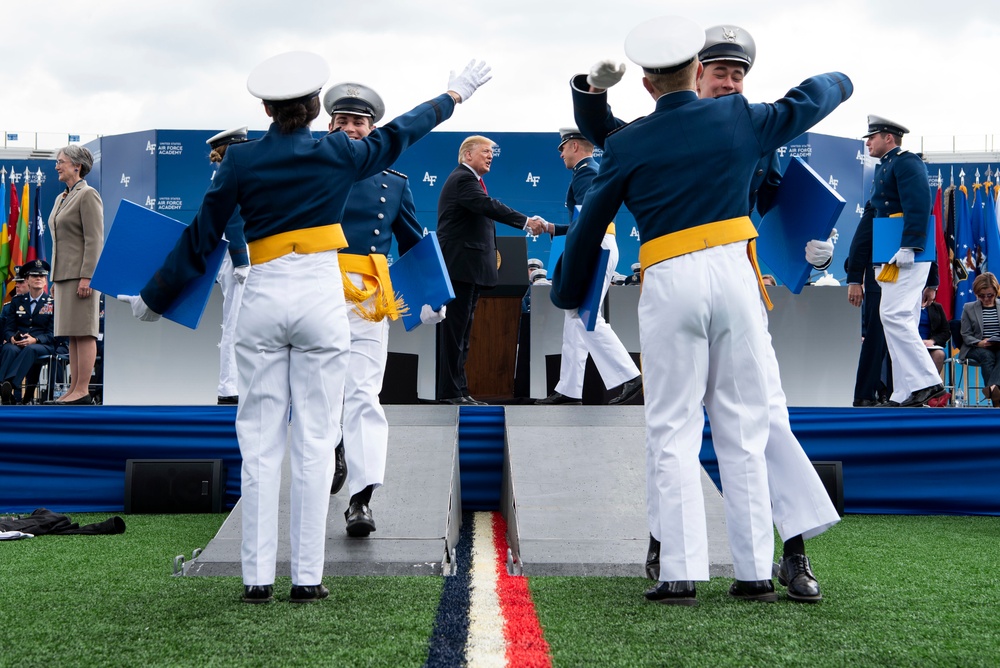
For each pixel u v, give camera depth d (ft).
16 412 17.72
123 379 22.13
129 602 10.14
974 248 37.91
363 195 13.62
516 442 16.01
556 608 9.82
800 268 11.54
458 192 20.02
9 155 40.60
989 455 17.63
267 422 10.35
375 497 14.14
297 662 7.78
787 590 10.66
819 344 22.95
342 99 13.75
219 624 9.11
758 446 10.16
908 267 19.99
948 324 29.19
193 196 41.57
